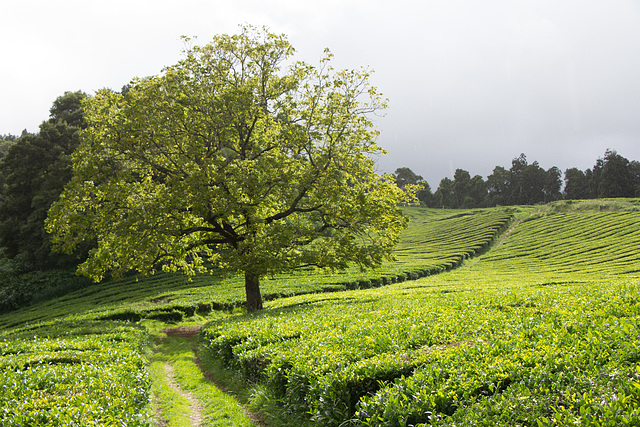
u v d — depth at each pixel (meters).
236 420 9.88
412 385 8.05
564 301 15.30
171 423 10.01
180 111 21.25
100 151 21.88
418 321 14.09
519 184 156.50
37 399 8.78
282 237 21.58
